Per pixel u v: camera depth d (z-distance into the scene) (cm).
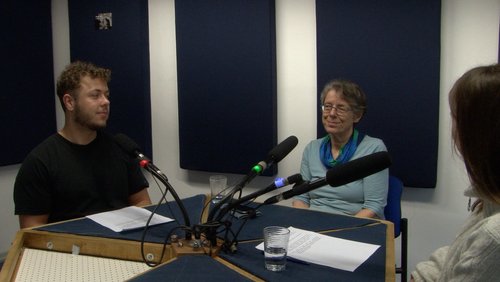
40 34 335
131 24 317
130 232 150
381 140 227
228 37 283
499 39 221
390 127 247
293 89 277
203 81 296
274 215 171
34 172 191
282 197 127
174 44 313
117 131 333
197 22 293
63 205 198
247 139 287
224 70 288
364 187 214
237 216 167
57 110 349
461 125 89
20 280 122
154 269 119
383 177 214
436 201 248
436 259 123
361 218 166
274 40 276
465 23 231
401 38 238
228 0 280
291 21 273
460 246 96
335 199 221
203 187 318
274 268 119
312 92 272
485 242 82
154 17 317
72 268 131
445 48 236
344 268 121
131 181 221
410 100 240
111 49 326
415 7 234
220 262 124
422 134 240
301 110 276
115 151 213
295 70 275
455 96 91
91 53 335
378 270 120
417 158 243
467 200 240
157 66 321
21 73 323
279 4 274
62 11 346
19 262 135
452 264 97
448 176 243
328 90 222
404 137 244
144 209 179
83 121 199
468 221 103
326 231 152
